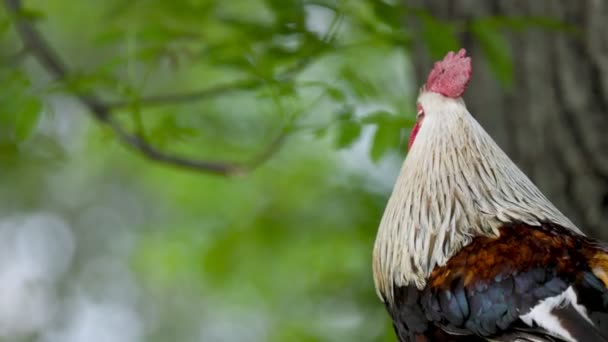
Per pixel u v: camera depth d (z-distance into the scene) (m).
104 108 15.88
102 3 25.69
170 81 24.58
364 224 19.30
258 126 21.34
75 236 32.00
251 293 22.88
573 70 13.40
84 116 27.89
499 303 9.96
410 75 16.33
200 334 30.91
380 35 14.34
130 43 15.06
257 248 21.69
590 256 9.98
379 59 20.25
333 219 21.02
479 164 10.91
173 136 15.99
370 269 19.20
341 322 20.33
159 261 24.08
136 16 15.84
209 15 15.79
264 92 14.45
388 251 11.26
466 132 10.98
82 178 30.55
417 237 10.94
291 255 21.44
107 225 31.73
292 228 21.59
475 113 14.21
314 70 18.42
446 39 13.00
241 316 27.20
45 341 31.62
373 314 19.25
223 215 23.03
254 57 14.24
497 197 10.83
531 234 10.35
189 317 31.38
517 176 11.03
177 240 23.75
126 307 32.09
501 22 13.26
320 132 14.25
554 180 13.55
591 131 13.30
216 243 21.67
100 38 15.03
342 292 20.44
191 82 24.59
